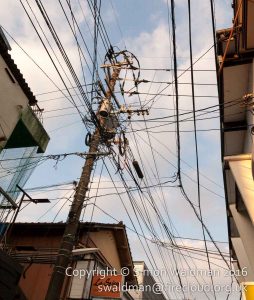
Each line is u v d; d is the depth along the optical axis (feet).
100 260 44.70
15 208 34.81
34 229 48.29
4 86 32.53
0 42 30.91
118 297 38.50
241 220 34.06
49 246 46.75
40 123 38.73
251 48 30.66
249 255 30.96
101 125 33.47
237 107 34.06
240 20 30.07
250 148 32.83
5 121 32.24
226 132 36.76
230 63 31.48
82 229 47.62
